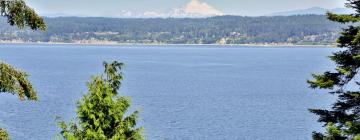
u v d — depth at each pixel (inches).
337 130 1004.6
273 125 3474.4
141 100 4653.1
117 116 906.7
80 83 6318.9
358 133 984.9
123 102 920.3
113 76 924.6
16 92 661.3
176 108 4170.8
